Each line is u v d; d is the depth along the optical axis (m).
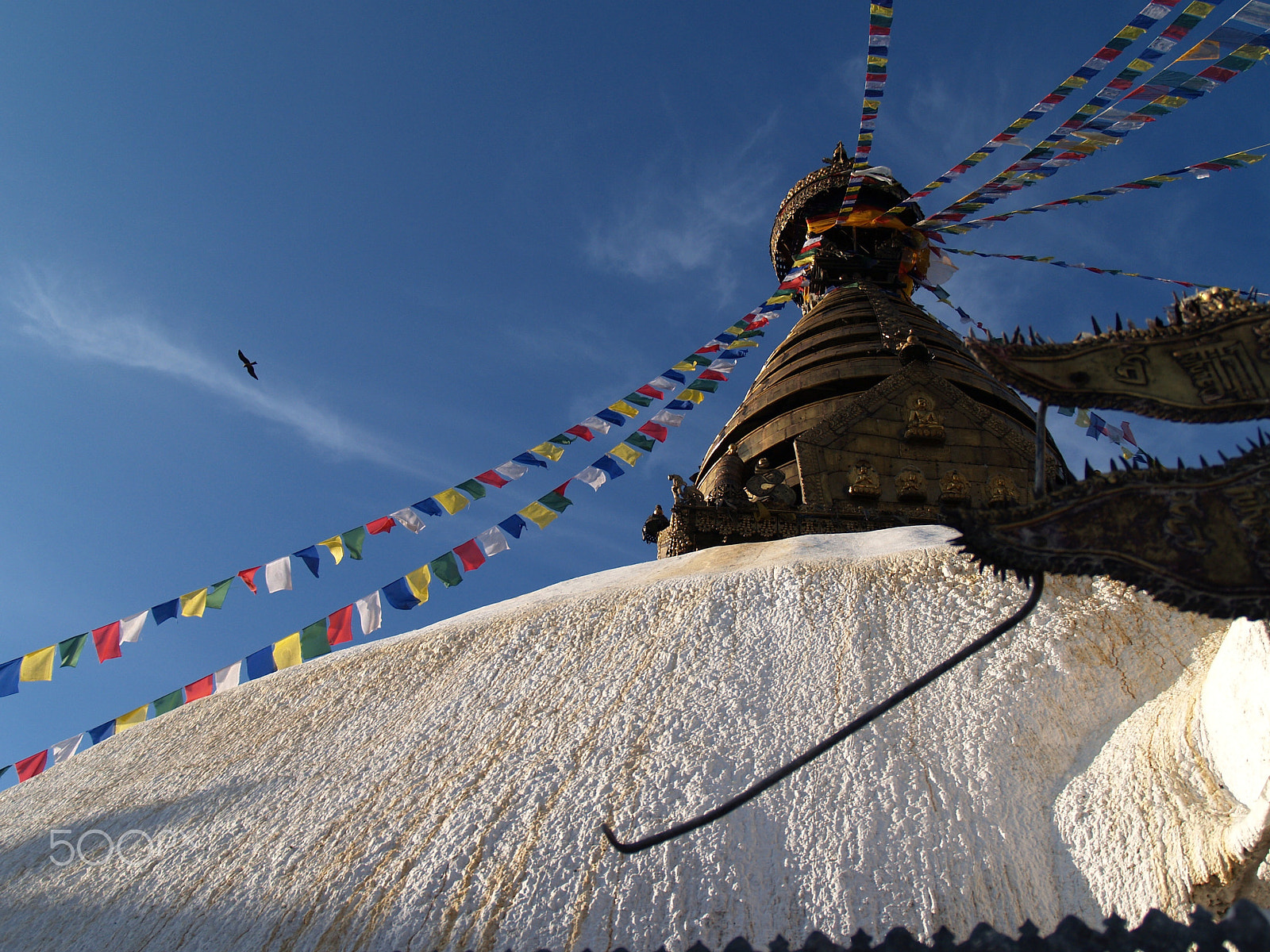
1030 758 7.53
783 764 7.82
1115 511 4.02
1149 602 8.62
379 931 7.10
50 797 11.83
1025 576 3.97
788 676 9.13
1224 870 5.56
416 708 10.60
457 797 8.45
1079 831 6.72
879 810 7.13
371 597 11.54
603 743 8.67
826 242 27.53
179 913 8.08
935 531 12.17
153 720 13.42
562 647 10.84
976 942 3.82
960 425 20.30
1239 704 6.16
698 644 10.01
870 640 9.34
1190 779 6.41
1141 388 4.16
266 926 7.53
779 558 12.02
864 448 19.84
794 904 6.52
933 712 8.16
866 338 24.98
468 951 6.67
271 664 10.95
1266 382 4.07
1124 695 7.93
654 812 7.50
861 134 13.98
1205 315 4.29
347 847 8.21
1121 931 3.68
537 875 7.16
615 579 13.32
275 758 10.44
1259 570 3.85
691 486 18.78
